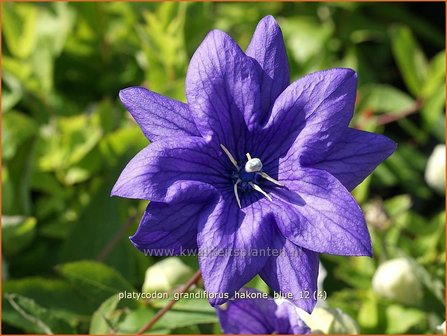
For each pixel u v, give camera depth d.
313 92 0.23
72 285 0.30
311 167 0.23
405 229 0.35
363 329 0.31
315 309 0.27
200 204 0.23
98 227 0.32
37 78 0.36
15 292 0.29
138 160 0.22
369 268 0.33
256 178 0.24
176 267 0.29
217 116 0.24
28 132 0.35
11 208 0.33
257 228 0.23
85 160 0.34
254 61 0.24
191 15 0.37
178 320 0.28
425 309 0.31
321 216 0.22
